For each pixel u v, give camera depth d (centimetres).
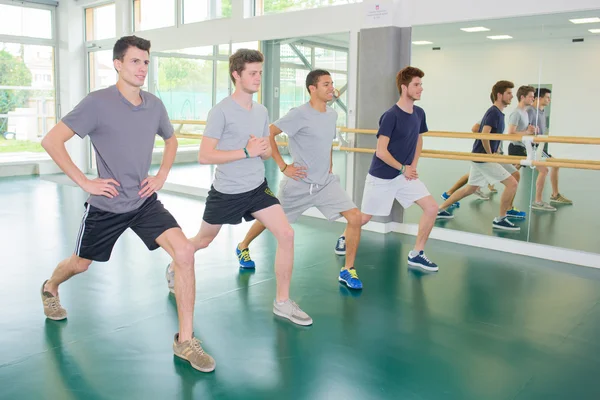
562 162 480
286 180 420
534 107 507
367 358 300
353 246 416
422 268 469
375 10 581
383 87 584
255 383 271
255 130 331
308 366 289
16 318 348
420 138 465
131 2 909
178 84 817
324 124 400
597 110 477
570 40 484
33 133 1036
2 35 976
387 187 452
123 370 281
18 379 270
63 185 898
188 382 270
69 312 360
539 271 470
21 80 1010
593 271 472
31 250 508
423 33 567
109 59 993
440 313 369
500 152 533
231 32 735
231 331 334
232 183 332
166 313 361
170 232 291
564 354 310
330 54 636
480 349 315
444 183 575
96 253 307
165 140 321
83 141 1059
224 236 575
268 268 462
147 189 295
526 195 523
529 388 271
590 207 488
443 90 560
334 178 420
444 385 272
